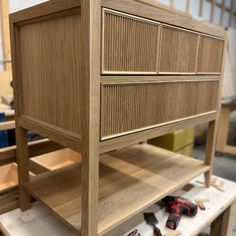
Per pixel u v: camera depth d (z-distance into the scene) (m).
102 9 0.63
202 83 1.11
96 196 0.74
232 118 4.38
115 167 1.26
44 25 0.79
